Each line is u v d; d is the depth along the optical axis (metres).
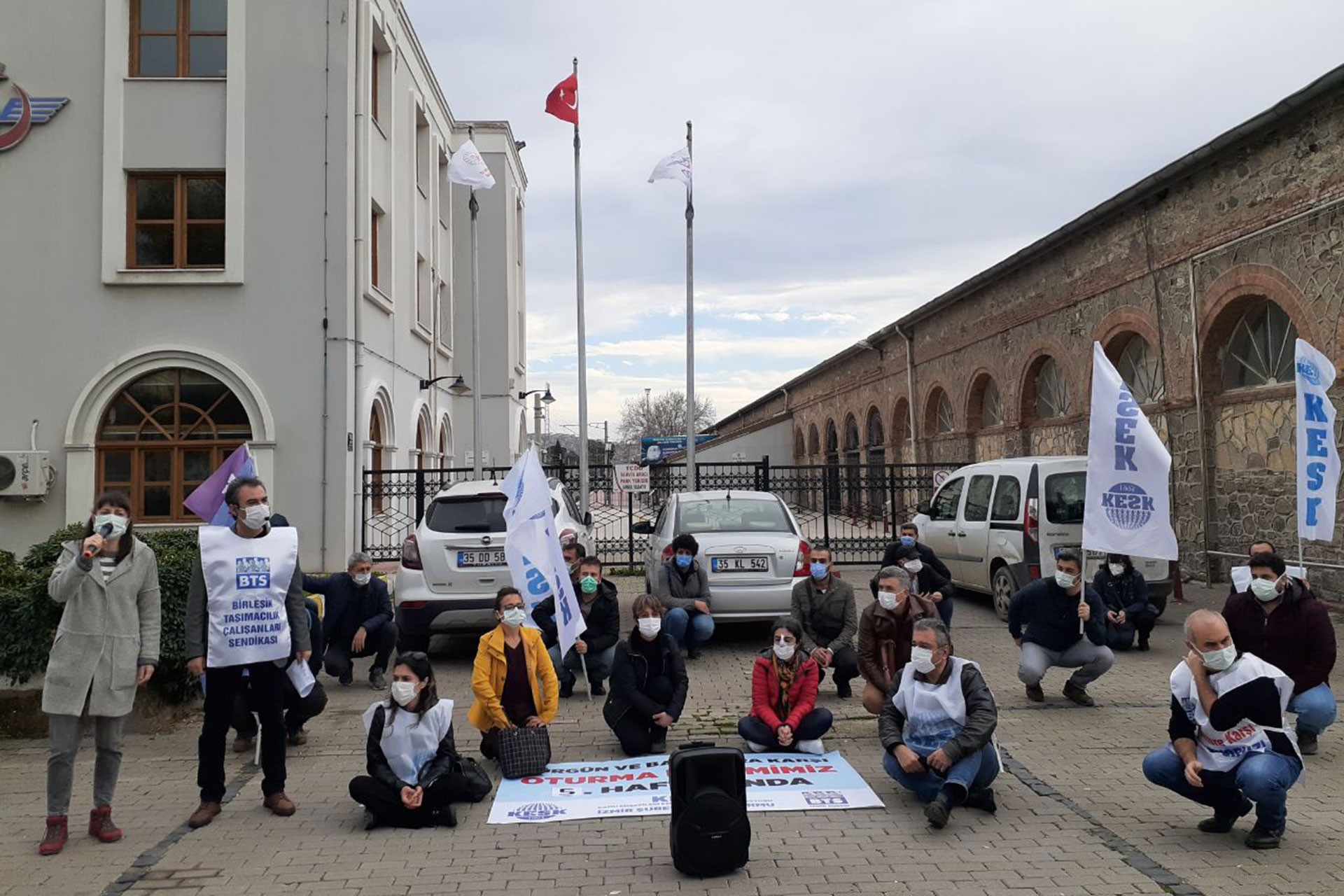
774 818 5.56
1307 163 11.91
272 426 14.79
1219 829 5.21
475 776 5.73
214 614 5.63
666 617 9.70
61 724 5.23
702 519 10.94
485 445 28.89
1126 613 10.20
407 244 19.59
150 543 8.34
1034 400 19.94
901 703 5.75
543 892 4.59
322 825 5.61
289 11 15.27
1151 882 4.58
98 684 5.25
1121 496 7.70
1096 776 6.25
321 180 15.14
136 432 14.91
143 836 5.41
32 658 7.48
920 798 5.85
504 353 29.23
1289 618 6.54
